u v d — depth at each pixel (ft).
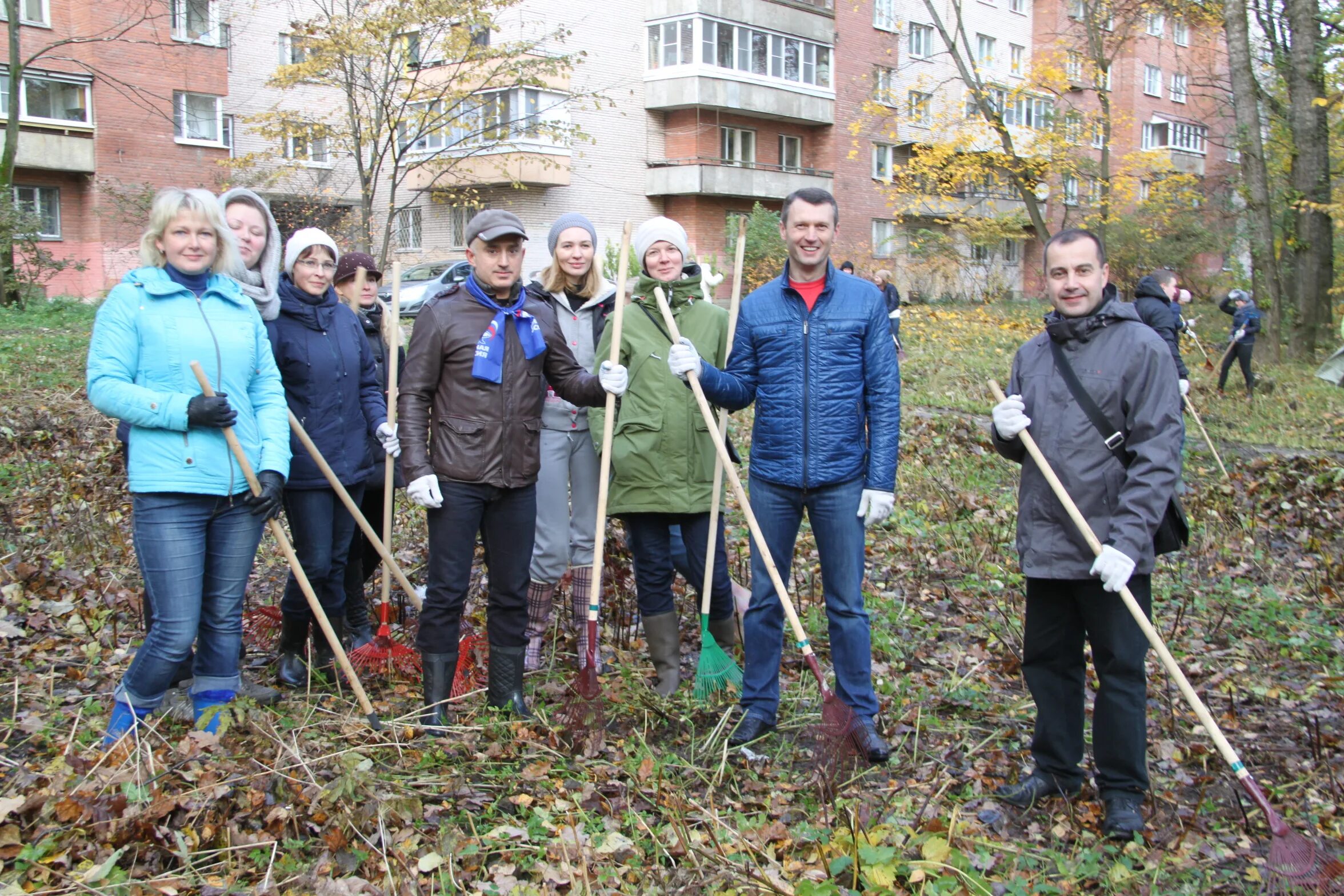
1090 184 65.77
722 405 13.76
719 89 93.71
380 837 10.41
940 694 14.94
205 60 82.64
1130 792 11.47
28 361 37.91
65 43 63.31
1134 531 10.90
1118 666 11.36
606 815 11.34
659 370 14.84
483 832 10.83
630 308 15.29
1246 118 57.57
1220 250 91.50
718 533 15.19
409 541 21.67
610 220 93.97
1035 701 12.17
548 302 16.15
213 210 11.77
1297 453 33.76
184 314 11.61
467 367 13.16
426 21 54.90
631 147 94.79
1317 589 19.99
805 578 19.66
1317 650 16.89
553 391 15.55
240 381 11.94
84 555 19.34
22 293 62.23
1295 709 14.69
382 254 59.82
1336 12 58.75
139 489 11.32
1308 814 11.70
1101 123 63.16
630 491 14.74
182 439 11.36
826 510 13.37
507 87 59.72
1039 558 11.69
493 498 13.46
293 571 12.60
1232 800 12.13
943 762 12.82
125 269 80.84
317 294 14.19
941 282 96.43
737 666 14.92
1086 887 10.39
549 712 13.87
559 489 15.66
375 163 58.23
